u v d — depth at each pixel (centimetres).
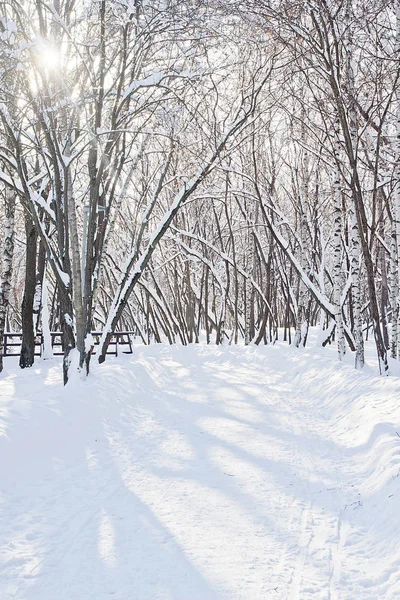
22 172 1043
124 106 1246
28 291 1656
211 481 629
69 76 1170
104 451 762
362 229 1124
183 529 493
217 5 1125
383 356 1079
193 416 1014
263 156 2417
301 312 2072
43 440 716
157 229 1404
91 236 1163
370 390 950
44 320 1842
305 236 1986
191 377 1614
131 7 1041
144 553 445
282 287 2559
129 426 930
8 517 518
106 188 1268
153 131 1261
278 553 446
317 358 1527
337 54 1081
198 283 3397
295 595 379
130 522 509
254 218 2841
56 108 1034
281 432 870
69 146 1153
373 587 390
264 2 1148
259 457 725
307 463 693
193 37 1182
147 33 1109
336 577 407
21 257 3231
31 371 1537
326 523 507
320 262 2492
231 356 2072
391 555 424
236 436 845
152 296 2692
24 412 772
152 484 620
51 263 1113
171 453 752
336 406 1005
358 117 1267
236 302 2530
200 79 1191
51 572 414
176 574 409
